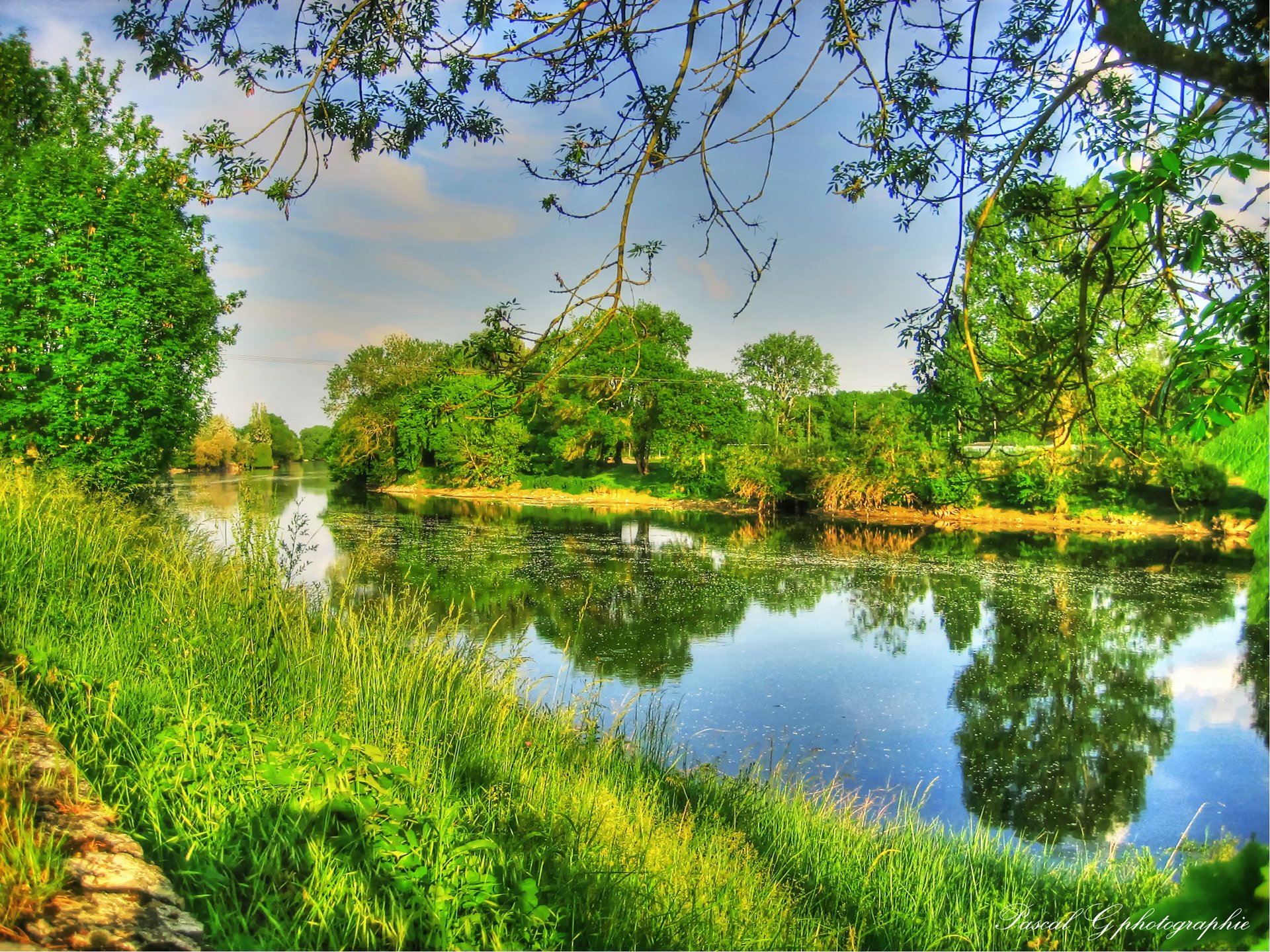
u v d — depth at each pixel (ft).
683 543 89.20
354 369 209.05
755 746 30.32
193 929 7.98
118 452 55.42
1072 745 30.99
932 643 45.75
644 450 165.89
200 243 67.92
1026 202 12.31
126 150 61.67
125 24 12.22
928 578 65.92
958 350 12.50
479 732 19.17
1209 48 9.20
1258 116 7.86
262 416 327.06
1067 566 72.64
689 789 21.31
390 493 166.81
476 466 162.09
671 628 48.62
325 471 306.76
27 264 55.57
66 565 22.97
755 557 78.18
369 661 20.45
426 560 69.77
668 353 141.79
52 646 16.38
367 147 13.10
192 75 12.37
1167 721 33.83
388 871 9.98
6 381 53.78
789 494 129.39
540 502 147.13
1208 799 26.37
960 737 31.73
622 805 17.11
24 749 10.99
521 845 12.50
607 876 12.16
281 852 10.14
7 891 7.48
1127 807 26.00
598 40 11.17
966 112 11.01
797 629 48.88
